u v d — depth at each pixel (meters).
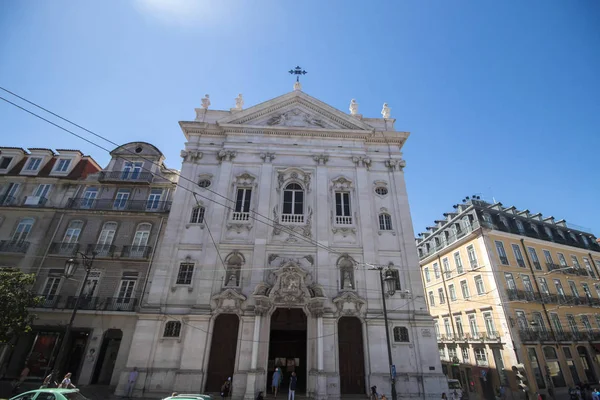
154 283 20.25
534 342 27.72
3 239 23.94
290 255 21.36
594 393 24.31
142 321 19.14
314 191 23.81
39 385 19.23
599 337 31.73
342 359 19.33
